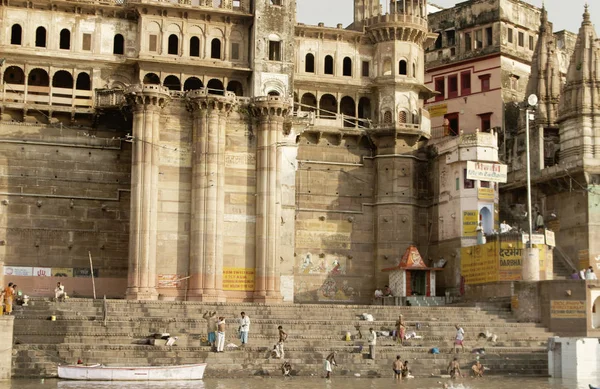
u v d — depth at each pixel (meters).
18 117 58.72
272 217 56.38
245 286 56.06
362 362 42.69
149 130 54.84
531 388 37.28
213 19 61.44
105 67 60.53
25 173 58.03
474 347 46.12
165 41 60.50
